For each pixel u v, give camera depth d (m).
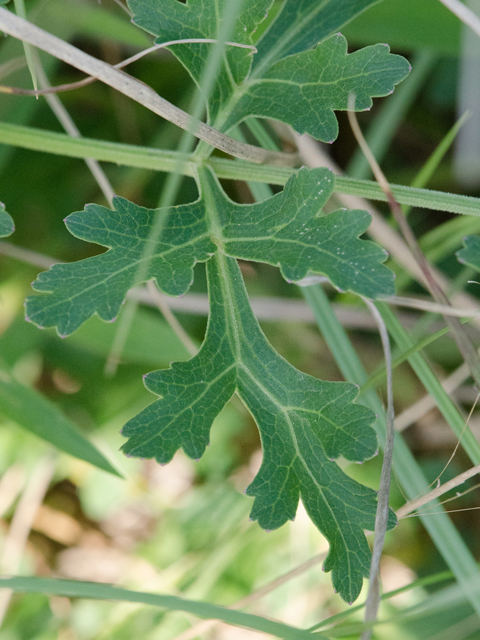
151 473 0.34
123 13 0.26
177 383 0.19
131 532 0.34
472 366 0.20
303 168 0.19
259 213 0.19
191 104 0.28
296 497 0.19
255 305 0.27
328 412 0.19
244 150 0.20
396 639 0.27
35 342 0.29
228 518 0.32
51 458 0.31
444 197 0.20
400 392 0.33
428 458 0.33
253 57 0.20
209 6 0.20
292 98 0.20
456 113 0.32
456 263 0.32
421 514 0.21
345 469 0.30
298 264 0.19
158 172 0.32
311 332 0.32
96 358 0.32
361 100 0.19
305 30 0.20
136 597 0.19
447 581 0.30
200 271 0.31
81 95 0.31
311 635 0.19
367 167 0.27
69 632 0.30
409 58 0.28
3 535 0.31
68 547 0.33
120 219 0.19
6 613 0.30
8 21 0.18
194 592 0.27
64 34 0.25
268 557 0.31
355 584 0.19
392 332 0.22
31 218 0.32
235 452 0.33
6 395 0.23
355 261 0.18
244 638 0.30
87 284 0.19
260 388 0.19
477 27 0.19
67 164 0.32
